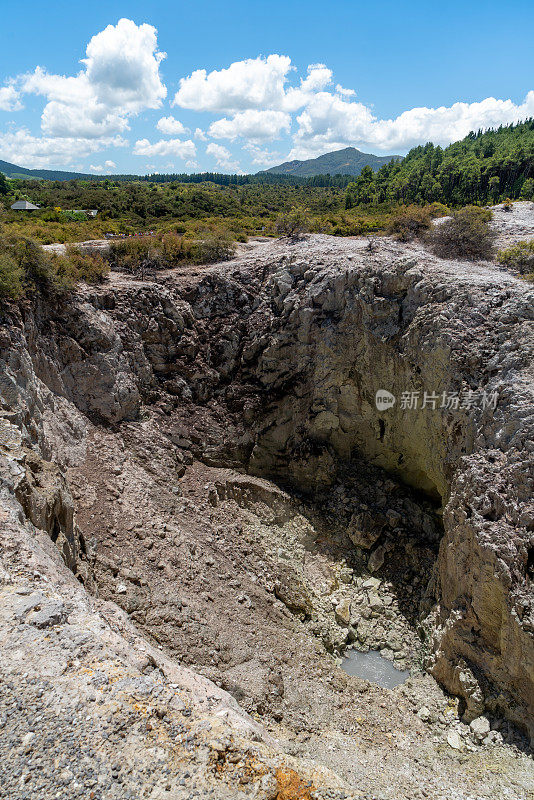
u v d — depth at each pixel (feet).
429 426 64.64
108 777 19.36
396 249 80.53
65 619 26.71
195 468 69.62
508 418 50.52
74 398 63.10
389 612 59.31
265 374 74.08
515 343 56.39
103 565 45.70
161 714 22.59
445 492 61.21
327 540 68.85
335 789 22.33
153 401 71.20
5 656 23.43
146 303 72.28
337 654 54.19
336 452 77.36
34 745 20.07
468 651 46.62
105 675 23.56
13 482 34.60
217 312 76.74
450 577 51.90
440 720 45.09
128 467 60.70
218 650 44.52
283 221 105.50
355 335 71.46
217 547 59.11
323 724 43.01
